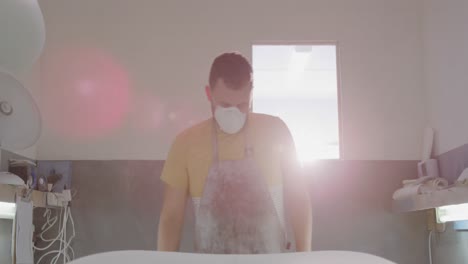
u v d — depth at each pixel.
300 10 4.41
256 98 6.54
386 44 4.36
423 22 4.30
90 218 4.07
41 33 2.16
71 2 4.40
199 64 4.33
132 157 4.18
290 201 1.27
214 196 1.17
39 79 4.27
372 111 4.27
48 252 3.98
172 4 4.42
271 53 5.16
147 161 4.17
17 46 2.10
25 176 3.40
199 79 4.31
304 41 4.38
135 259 0.45
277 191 1.23
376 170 4.17
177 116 4.26
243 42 4.36
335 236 4.07
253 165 1.18
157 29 4.38
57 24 4.37
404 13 4.39
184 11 4.40
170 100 4.28
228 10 4.40
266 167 1.23
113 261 0.45
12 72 2.30
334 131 6.50
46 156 4.18
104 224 4.06
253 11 4.40
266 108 6.52
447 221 3.66
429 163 3.94
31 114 2.70
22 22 2.05
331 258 0.46
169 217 1.25
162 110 4.26
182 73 4.32
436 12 3.99
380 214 4.11
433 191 3.24
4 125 2.62
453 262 3.63
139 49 4.35
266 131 1.25
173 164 1.27
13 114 2.65
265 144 1.24
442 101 3.89
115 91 4.29
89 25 4.38
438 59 3.97
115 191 4.11
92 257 0.46
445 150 3.84
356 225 4.09
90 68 4.32
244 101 1.24
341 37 4.37
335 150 5.94
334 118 6.50
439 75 3.95
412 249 4.06
